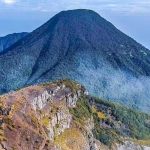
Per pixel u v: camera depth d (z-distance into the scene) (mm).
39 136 129875
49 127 170625
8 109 132500
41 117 174625
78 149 189000
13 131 122375
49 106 193750
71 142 188875
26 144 121750
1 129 119375
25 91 184500
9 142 115875
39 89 199000
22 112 140000
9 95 157250
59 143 172125
